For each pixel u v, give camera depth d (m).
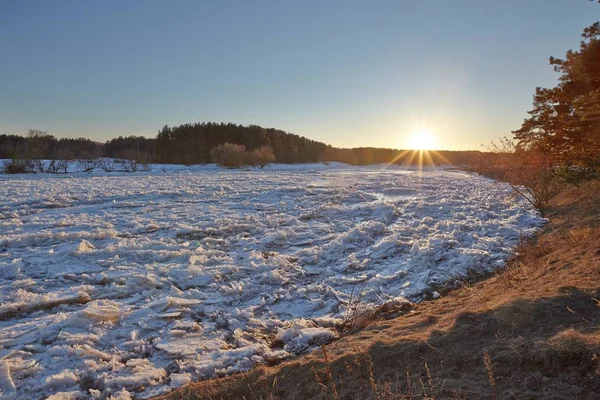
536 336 3.70
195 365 4.88
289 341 5.62
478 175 39.81
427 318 5.27
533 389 2.91
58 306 6.46
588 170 9.10
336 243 10.37
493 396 2.88
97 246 10.13
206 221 13.46
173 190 22.80
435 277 7.93
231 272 8.26
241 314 6.38
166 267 8.33
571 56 8.51
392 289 7.53
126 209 16.23
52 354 5.03
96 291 7.09
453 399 2.95
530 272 6.66
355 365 3.90
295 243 10.98
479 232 11.09
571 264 6.24
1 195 19.86
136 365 4.87
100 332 5.61
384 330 5.22
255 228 12.59
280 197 20.11
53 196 19.50
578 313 4.09
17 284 7.25
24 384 4.50
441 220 13.66
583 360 3.05
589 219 9.77
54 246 10.03
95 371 4.72
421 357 3.81
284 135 99.12
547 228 10.91
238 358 5.08
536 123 10.16
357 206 16.75
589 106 7.89
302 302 7.06
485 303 5.45
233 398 3.94
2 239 9.99
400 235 11.15
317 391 3.62
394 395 3.17
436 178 34.88
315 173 45.91
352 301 7.04
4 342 5.25
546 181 13.12
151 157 70.06
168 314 6.18
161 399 4.18
